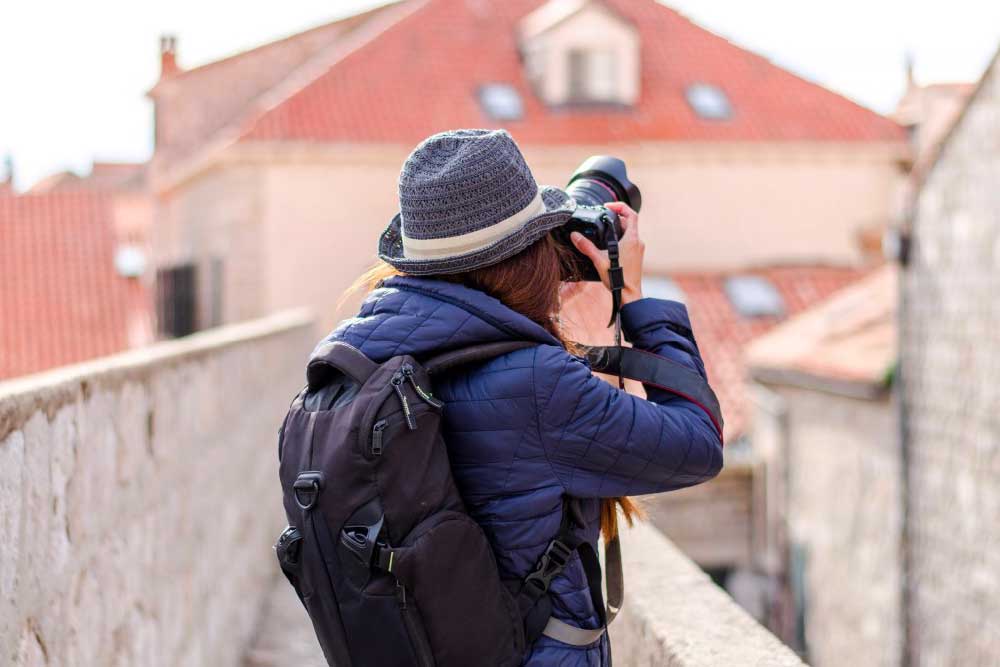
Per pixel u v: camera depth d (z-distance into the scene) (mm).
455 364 1719
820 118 20109
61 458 2443
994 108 7727
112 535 2920
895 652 10367
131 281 21016
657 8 21703
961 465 8445
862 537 11188
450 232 1733
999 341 7832
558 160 18594
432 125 18203
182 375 4051
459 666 1665
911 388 9180
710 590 3047
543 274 1803
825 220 19938
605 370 1843
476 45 19766
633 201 2102
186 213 22141
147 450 3404
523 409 1709
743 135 19516
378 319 1759
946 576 8664
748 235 19672
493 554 1708
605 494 1749
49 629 2322
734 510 13938
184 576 4004
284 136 17672
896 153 19906
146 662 3309
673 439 1744
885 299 12758
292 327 8773
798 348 12820
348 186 17891
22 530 2148
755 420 14219
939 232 8633
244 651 5500
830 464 11953
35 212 22219
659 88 19953
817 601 12289
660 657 2688
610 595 2010
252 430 6219
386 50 19359
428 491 1653
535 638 1756
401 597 1634
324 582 1681
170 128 23047
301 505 1688
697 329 17703
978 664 8172
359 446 1641
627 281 1905
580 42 18828
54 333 19391
